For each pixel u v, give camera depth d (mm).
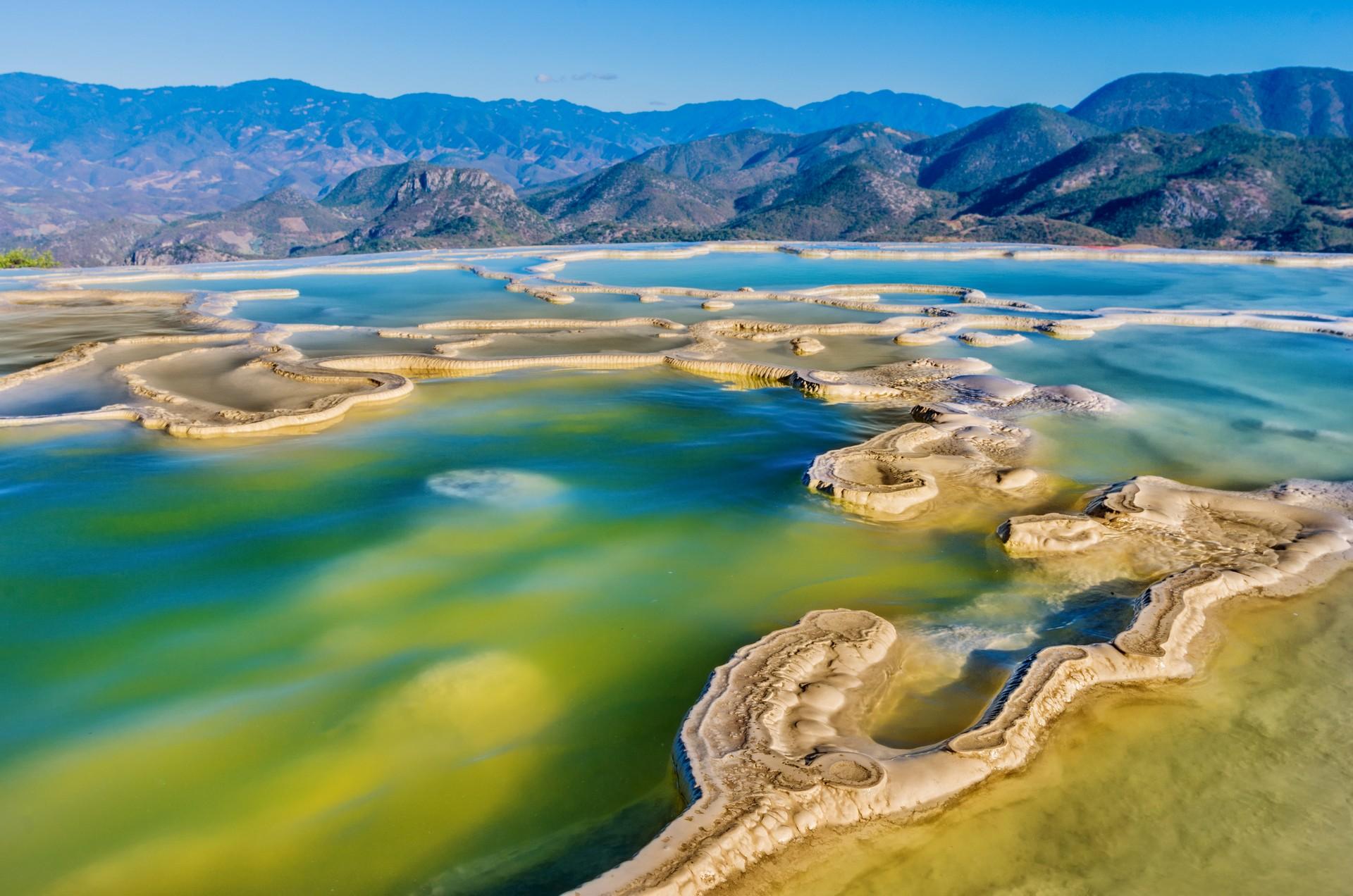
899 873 4570
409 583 8281
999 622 7297
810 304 21766
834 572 8336
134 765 5828
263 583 8273
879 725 5902
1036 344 17375
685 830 4652
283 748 5988
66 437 11984
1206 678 6418
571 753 5898
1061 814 5047
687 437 12352
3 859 5023
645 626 7508
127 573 8430
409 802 5457
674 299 22656
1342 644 6852
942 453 11133
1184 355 16438
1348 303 21562
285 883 4828
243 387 13984
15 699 6570
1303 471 10688
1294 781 5340
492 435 12414
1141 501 9289
